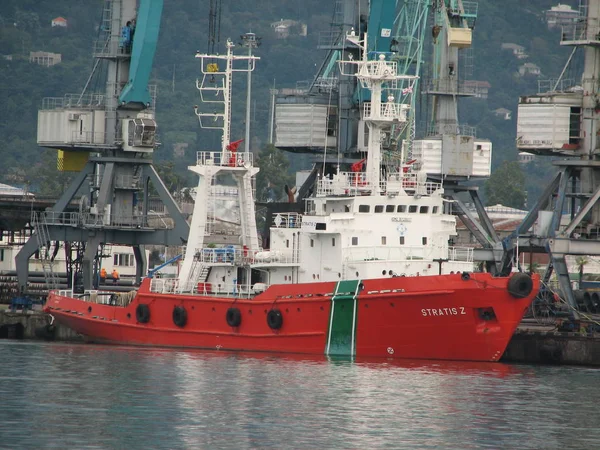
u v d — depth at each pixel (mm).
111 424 164250
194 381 192625
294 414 169750
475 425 165500
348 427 163125
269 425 163875
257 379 193250
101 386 189375
